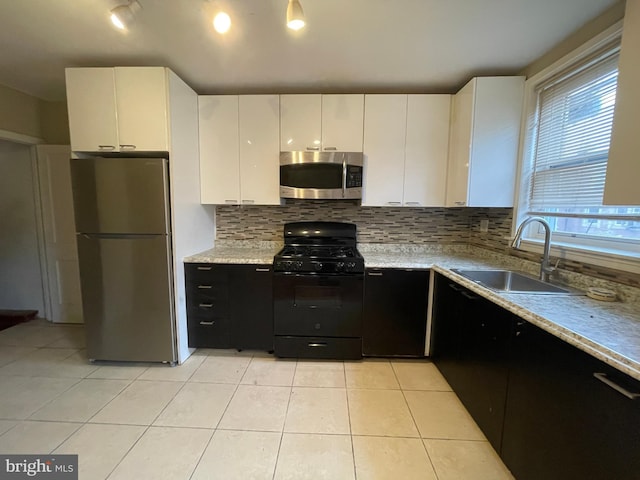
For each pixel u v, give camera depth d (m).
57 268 3.08
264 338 2.42
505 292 1.53
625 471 0.85
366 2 1.45
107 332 2.28
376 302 2.34
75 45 1.87
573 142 1.78
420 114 2.44
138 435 1.61
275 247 2.93
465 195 2.21
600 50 1.58
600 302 1.38
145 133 2.11
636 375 0.81
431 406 1.87
